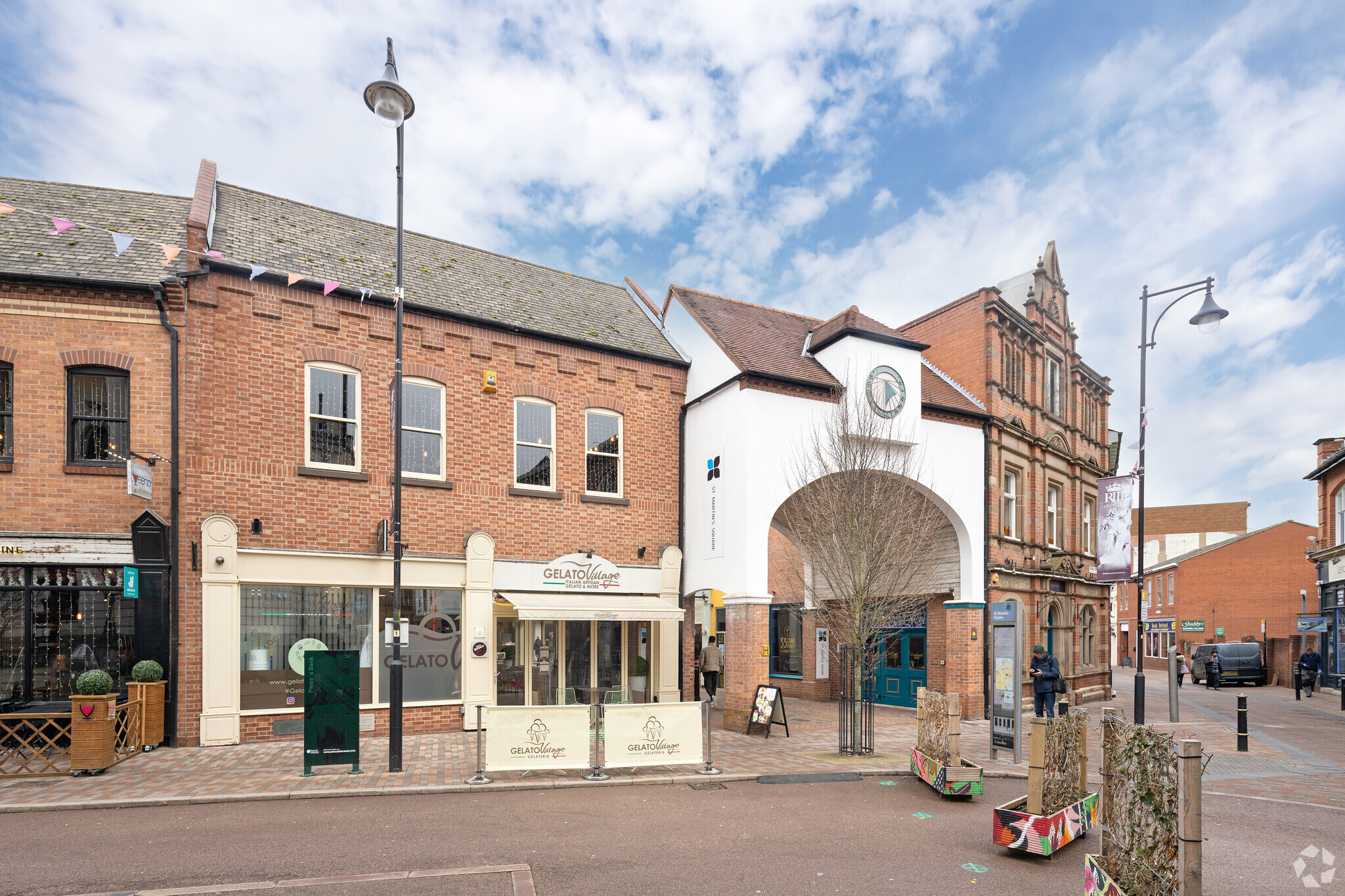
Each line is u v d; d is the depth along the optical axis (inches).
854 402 569.6
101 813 322.7
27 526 437.1
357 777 384.2
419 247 642.8
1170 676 695.7
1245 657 1246.3
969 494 703.1
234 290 483.5
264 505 481.1
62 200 518.0
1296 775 436.8
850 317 650.8
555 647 588.4
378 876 246.7
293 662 484.7
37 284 446.9
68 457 448.8
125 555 446.0
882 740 533.3
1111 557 661.9
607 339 642.2
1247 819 333.4
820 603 800.3
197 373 467.2
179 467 458.9
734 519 586.6
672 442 655.1
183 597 453.4
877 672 795.4
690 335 668.7
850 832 302.7
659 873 253.0
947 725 370.3
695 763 409.7
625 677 615.8
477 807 336.8
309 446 503.2
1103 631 983.0
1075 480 921.5
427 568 526.6
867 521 494.6
